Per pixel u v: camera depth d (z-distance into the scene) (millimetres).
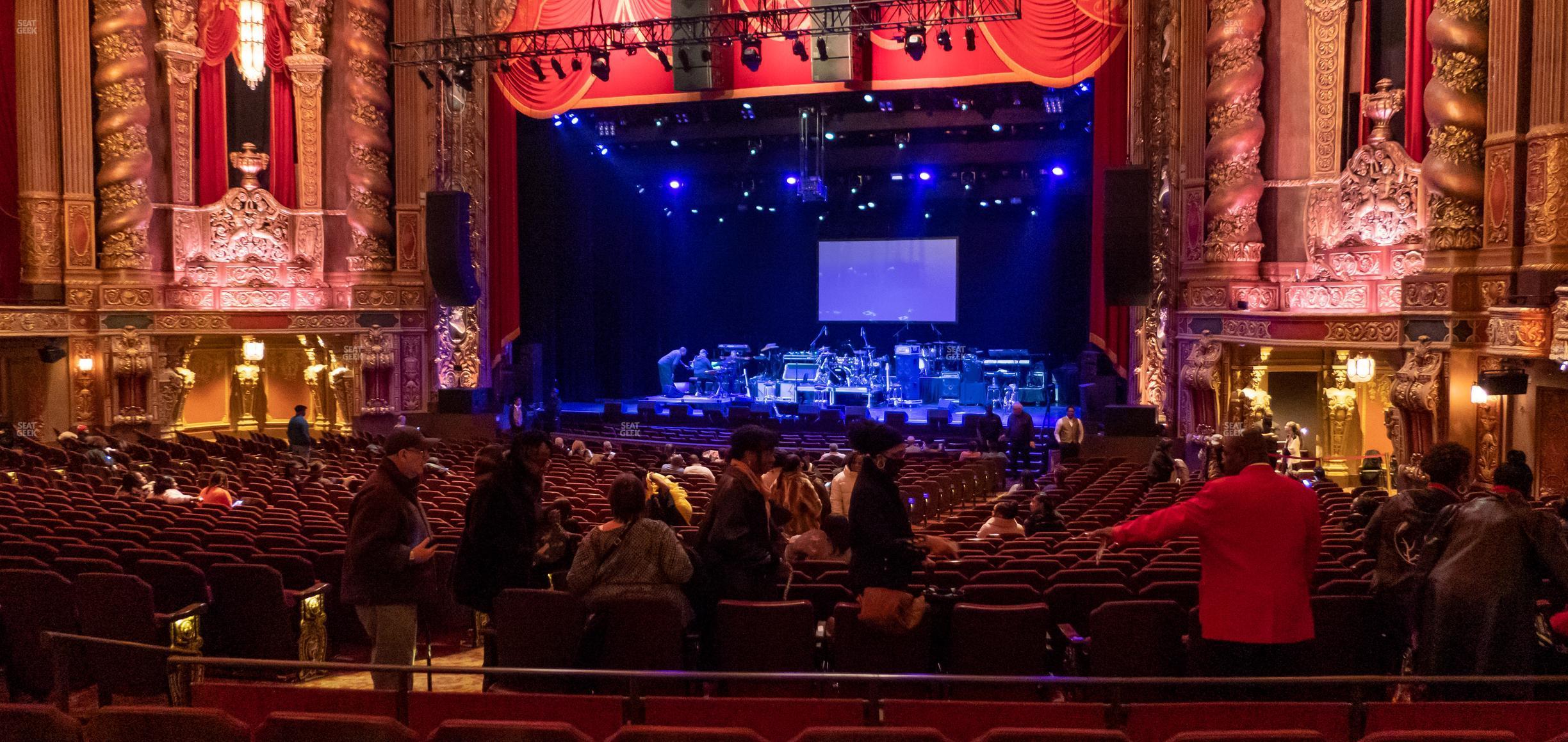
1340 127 20031
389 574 6102
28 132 22875
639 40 25312
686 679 4766
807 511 8914
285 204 25750
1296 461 17859
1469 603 5246
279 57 25422
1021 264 37000
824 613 6996
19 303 22422
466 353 26453
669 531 5879
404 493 6227
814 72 24172
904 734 3992
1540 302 14273
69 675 6398
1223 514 5148
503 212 27141
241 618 7414
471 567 6270
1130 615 5980
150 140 23969
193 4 24359
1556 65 14484
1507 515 5277
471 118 26359
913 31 21078
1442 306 15852
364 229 25578
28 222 22953
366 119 25578
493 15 25750
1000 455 19875
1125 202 19422
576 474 15906
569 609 5816
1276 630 5074
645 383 38594
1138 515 11836
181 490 14617
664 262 39406
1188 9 21438
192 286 24531
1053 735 4039
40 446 19844
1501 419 15117
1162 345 22422
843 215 38062
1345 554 8516
